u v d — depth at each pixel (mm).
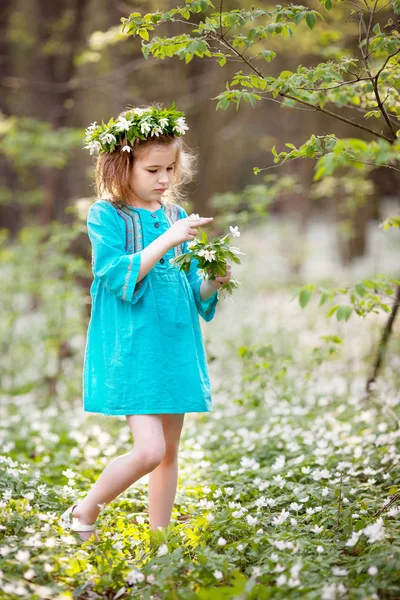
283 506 3631
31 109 12555
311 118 13242
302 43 7973
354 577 2660
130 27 3410
